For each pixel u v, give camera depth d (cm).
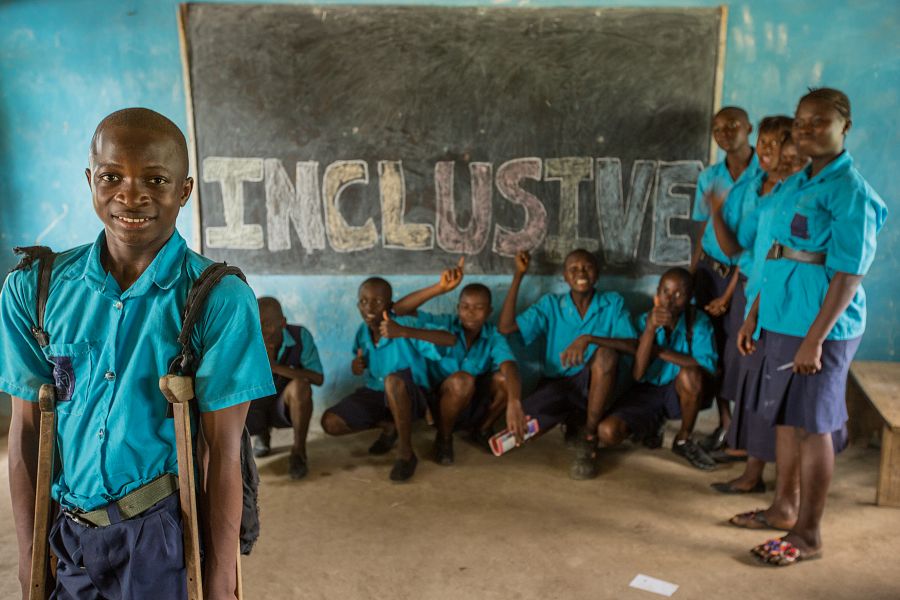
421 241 410
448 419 373
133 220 135
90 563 143
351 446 399
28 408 149
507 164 402
